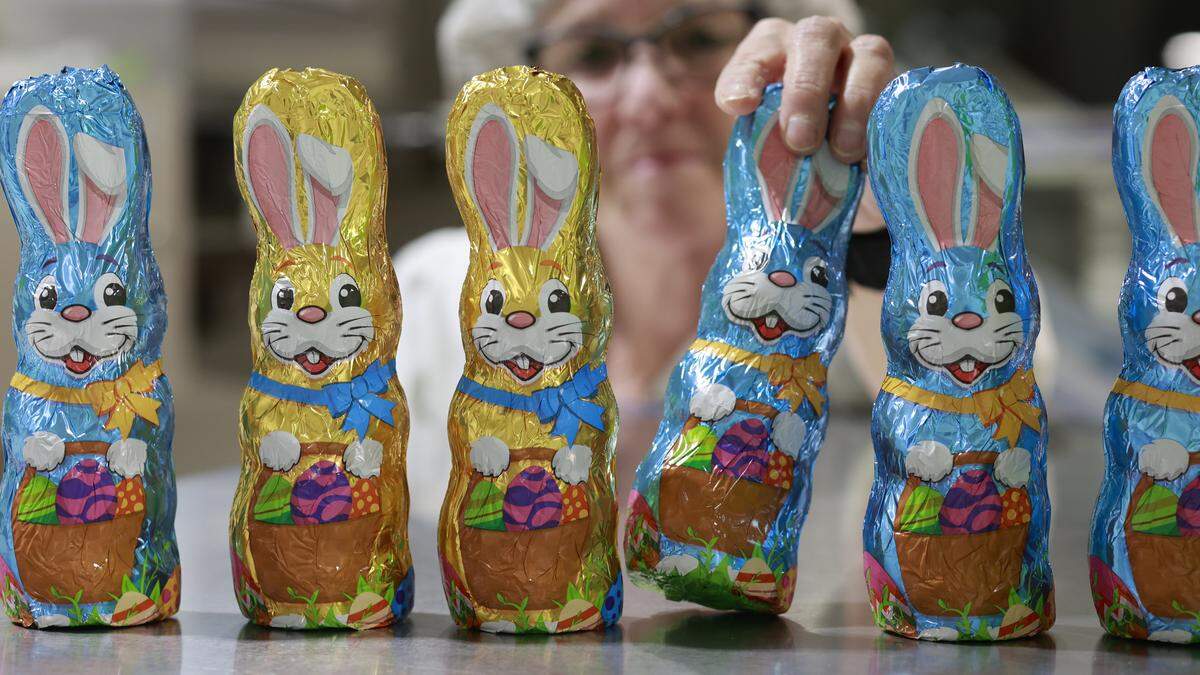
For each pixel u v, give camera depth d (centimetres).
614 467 69
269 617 67
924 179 66
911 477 66
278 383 67
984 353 65
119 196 67
